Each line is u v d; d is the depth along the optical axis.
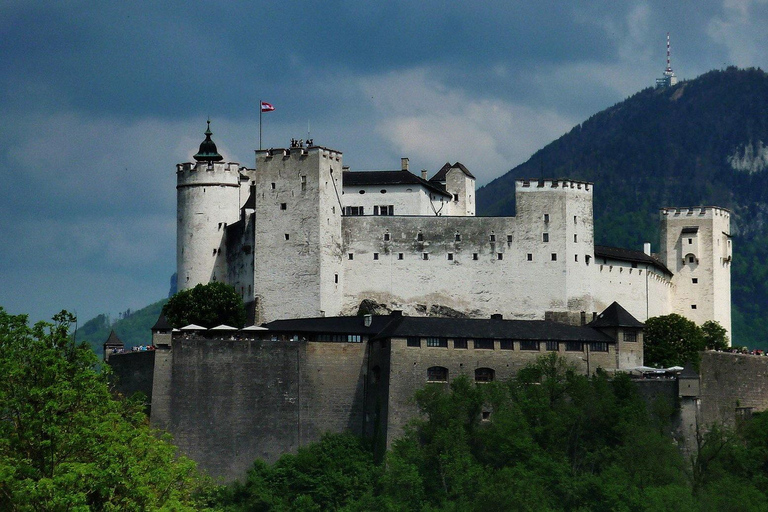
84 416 174.75
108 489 171.25
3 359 176.50
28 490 161.38
